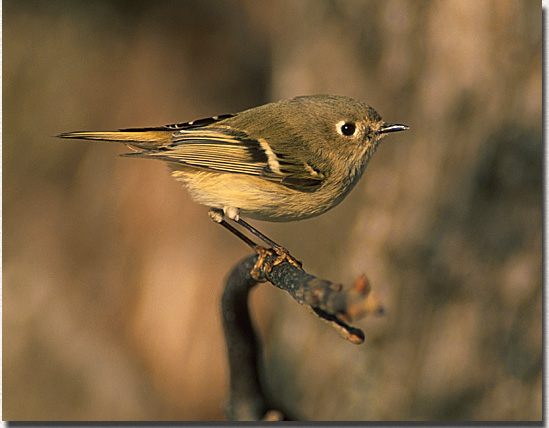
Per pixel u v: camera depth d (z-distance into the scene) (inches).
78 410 110.3
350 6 107.8
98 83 113.1
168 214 111.6
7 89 111.7
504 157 106.6
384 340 107.3
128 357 110.9
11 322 110.7
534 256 106.5
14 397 110.2
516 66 106.5
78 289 111.2
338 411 107.7
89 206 111.6
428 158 107.0
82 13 116.1
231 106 115.9
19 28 114.0
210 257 111.3
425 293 107.1
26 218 111.4
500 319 106.7
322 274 108.1
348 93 107.9
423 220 107.0
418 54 107.2
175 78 114.9
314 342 108.2
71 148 111.8
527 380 106.5
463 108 106.8
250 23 119.4
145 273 111.3
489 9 106.5
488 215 106.7
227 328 103.0
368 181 107.7
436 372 107.0
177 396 110.7
